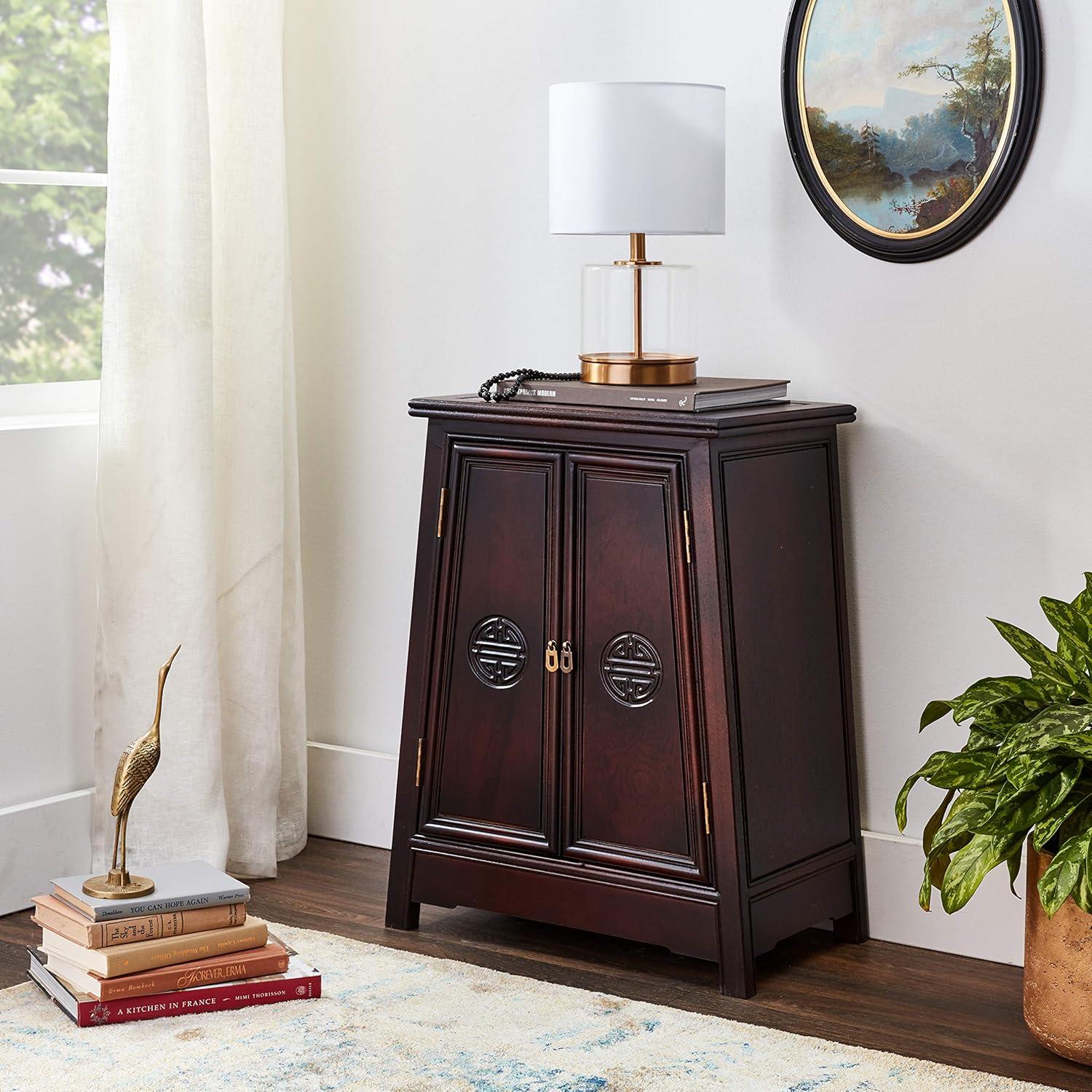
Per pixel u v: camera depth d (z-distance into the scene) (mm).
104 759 3152
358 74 3447
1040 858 2320
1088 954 2268
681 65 3020
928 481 2811
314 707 3654
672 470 2596
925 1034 2422
